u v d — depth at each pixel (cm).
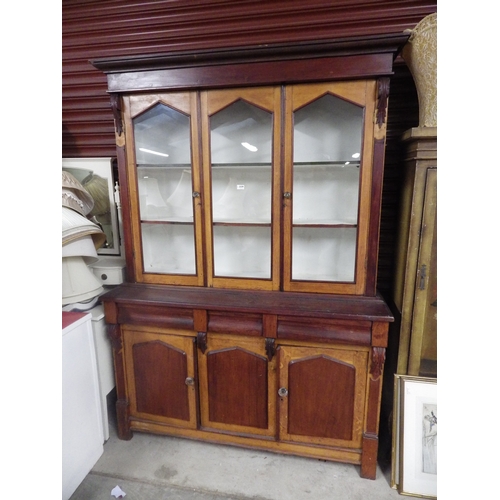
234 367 146
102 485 141
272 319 136
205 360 149
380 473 146
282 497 136
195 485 141
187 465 151
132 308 150
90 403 146
